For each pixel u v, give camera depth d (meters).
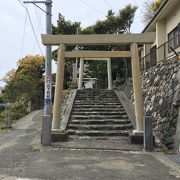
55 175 8.68
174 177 8.62
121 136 15.66
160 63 17.98
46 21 15.77
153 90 18.14
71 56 16.75
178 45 17.31
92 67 39.28
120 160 10.75
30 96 35.66
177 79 14.54
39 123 23.06
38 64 54.06
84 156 11.33
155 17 22.02
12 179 8.23
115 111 19.25
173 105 14.02
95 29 38.38
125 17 38.03
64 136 14.65
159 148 13.17
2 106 30.09
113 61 37.09
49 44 15.31
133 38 14.99
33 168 9.45
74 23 39.78
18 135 17.19
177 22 19.34
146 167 9.79
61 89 15.48
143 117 13.77
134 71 15.09
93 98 22.39
